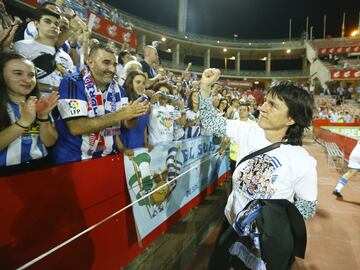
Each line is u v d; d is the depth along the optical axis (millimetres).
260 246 1339
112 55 1894
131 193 2178
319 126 15570
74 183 1607
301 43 38406
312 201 1469
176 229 3414
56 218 1485
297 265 3012
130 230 2178
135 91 2633
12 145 1524
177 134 3463
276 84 1522
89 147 1909
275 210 1369
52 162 1822
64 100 1758
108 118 1767
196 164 3697
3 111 1557
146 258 2762
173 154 2947
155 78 3768
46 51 2506
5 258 1226
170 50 37438
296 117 1437
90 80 1891
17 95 1628
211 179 4414
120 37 14508
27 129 1593
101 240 1834
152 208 2508
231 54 41438
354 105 23547
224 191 4906
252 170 1515
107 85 2076
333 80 27844
